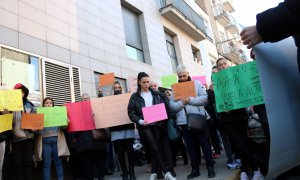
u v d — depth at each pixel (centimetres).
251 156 402
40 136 556
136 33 1259
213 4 2639
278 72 137
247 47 138
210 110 599
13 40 641
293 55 148
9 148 512
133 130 554
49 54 729
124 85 1012
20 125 513
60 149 573
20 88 531
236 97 352
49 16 763
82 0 913
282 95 134
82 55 845
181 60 1555
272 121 127
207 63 1975
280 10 124
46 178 545
